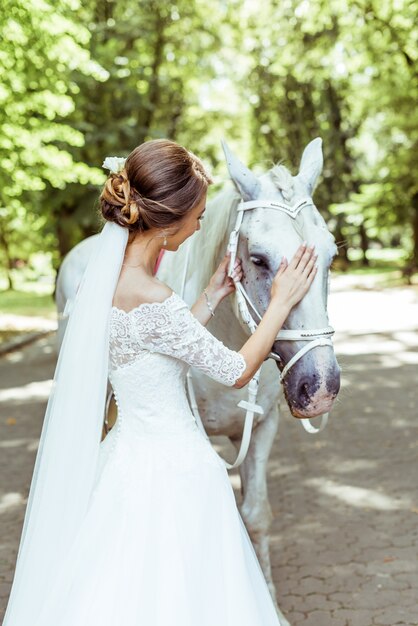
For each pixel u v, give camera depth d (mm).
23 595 1992
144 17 21953
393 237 58750
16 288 36562
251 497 3072
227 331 2885
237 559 1994
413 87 22562
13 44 10414
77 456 1998
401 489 5176
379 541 4277
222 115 30344
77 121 19375
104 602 1869
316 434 6824
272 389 3002
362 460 5926
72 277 4496
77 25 11062
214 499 2018
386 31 18156
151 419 1994
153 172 1928
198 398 2986
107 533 1943
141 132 20906
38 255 46094
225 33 24078
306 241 2332
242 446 2621
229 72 29031
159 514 1937
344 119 34750
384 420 7176
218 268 2572
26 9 9984
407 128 23516
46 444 2051
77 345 1985
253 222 2438
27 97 11766
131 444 2002
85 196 20031
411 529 4434
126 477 1969
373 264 40188
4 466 6152
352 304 19453
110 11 21625
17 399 9023
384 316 16281
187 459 1993
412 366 10062
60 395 2020
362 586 3707
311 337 2217
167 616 1846
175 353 1947
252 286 2451
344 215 35156
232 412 2990
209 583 1945
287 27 19797
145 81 23062
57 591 1923
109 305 1959
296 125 33250
